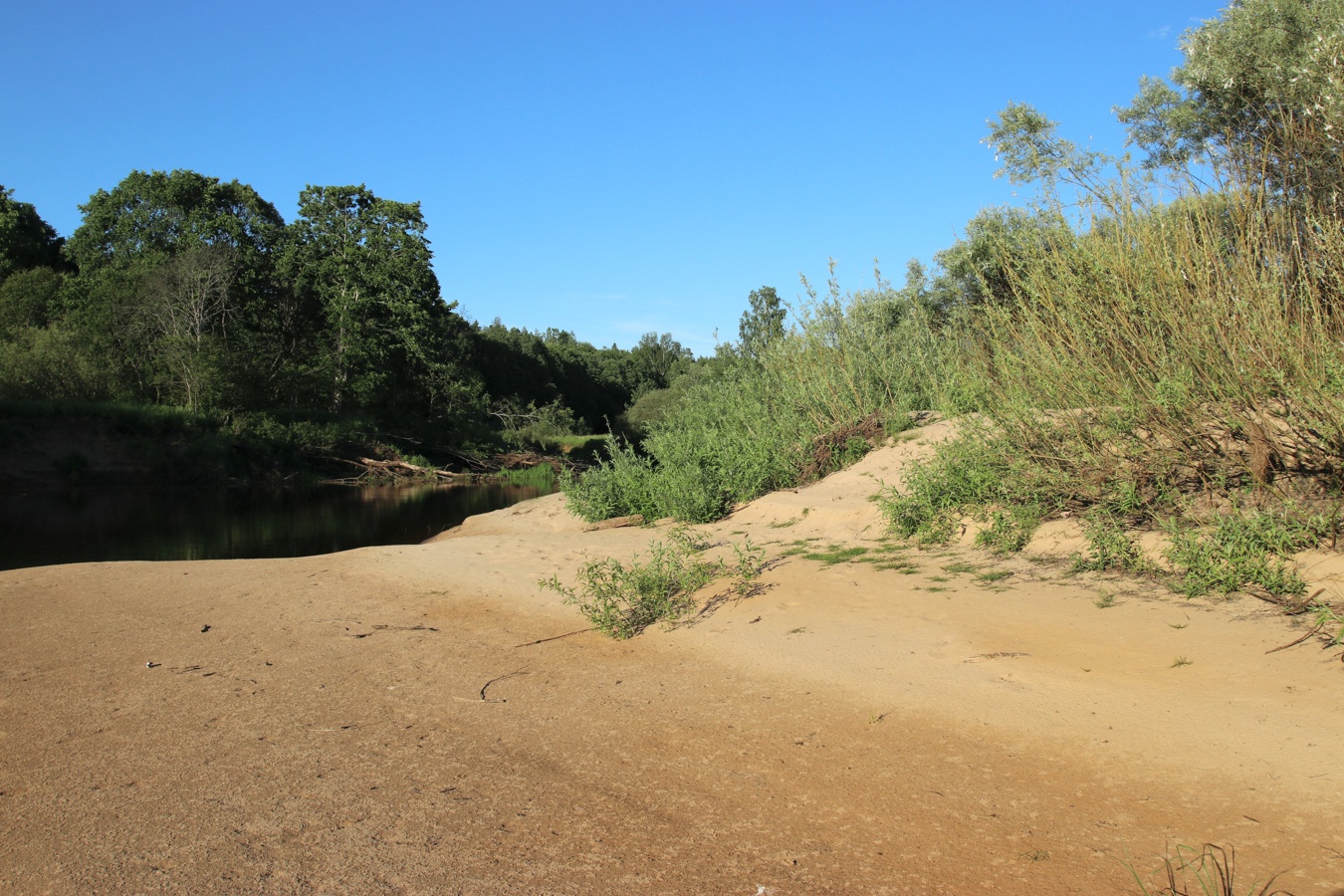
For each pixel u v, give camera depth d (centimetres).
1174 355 705
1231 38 883
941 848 324
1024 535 777
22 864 331
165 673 585
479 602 788
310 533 1705
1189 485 709
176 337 3700
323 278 4406
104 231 4272
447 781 402
